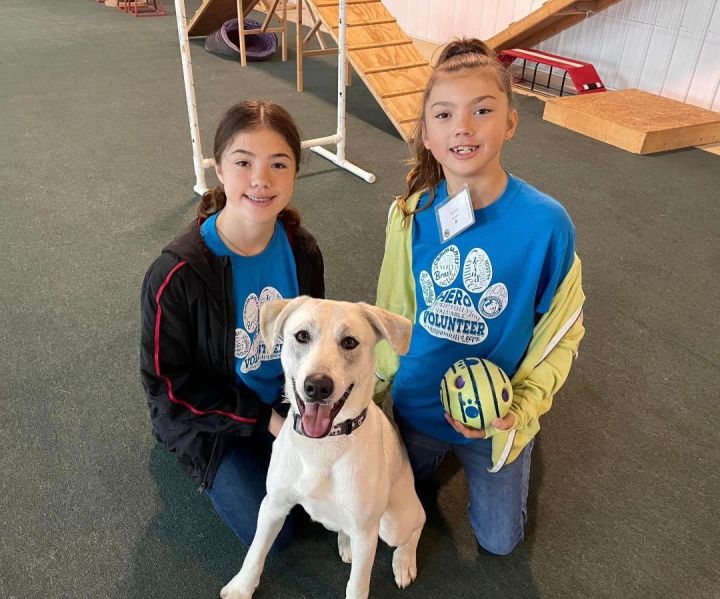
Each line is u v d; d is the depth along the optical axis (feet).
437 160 6.51
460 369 6.33
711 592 6.69
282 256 6.77
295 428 5.46
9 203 14.35
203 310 6.19
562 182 16.87
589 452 8.45
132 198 14.92
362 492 5.57
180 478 7.75
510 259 6.30
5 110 20.35
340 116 16.61
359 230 13.75
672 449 8.54
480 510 7.04
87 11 36.40
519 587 6.72
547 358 6.58
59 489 7.50
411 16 32.63
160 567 6.70
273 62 27.61
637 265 13.01
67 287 11.34
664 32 22.44
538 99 24.26
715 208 15.71
